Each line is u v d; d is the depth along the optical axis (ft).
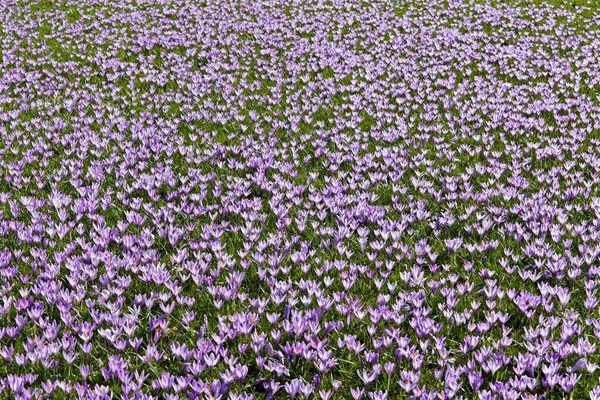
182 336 15.35
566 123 31.99
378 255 19.31
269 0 68.08
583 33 53.98
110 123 32.48
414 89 38.96
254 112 33.60
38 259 18.40
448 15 62.03
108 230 19.71
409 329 15.47
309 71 43.42
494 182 24.94
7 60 46.37
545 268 18.42
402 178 25.70
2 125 32.22
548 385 13.09
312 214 22.11
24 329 15.37
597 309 16.28
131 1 68.64
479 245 19.94
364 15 61.31
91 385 13.76
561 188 24.31
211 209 22.12
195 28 56.54
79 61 46.75
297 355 14.20
